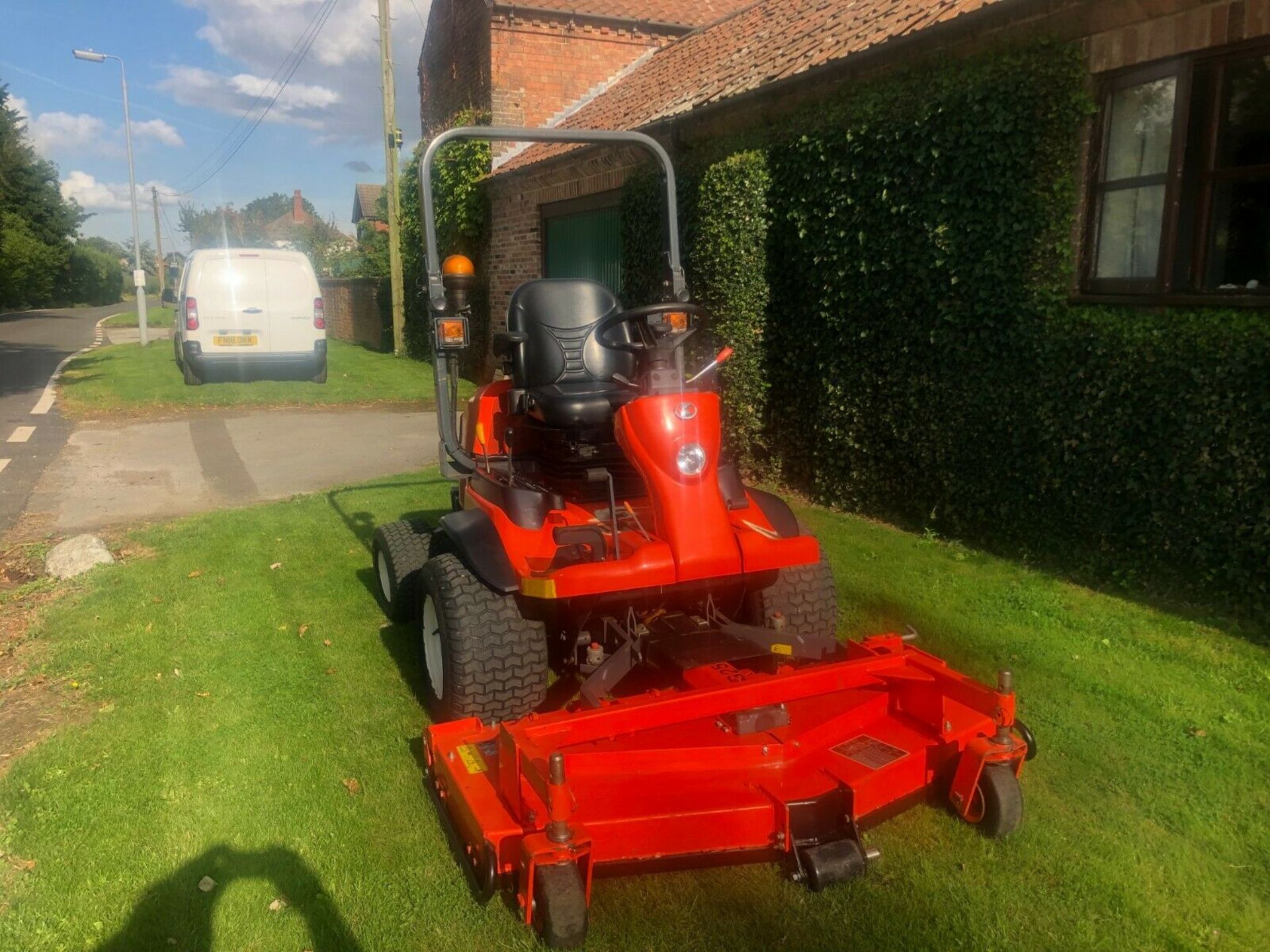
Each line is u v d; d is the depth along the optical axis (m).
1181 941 2.72
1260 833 3.19
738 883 2.97
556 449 4.30
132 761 3.71
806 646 3.80
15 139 52.47
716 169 8.08
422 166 4.13
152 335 27.61
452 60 16.64
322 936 2.77
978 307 6.03
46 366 18.11
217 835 3.24
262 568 6.14
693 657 3.42
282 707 4.18
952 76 6.20
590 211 12.08
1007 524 6.09
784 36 9.91
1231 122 4.99
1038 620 5.01
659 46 15.70
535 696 3.72
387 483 8.57
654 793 2.96
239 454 10.03
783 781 3.00
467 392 14.08
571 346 4.67
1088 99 5.47
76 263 61.03
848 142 6.89
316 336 14.95
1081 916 2.81
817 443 7.66
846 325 7.13
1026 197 5.73
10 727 4.02
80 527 7.27
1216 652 4.57
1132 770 3.56
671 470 3.48
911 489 6.82
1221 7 4.85
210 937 2.77
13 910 2.87
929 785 3.30
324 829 3.27
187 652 4.76
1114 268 5.57
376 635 5.00
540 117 15.20
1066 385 5.59
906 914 2.83
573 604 3.55
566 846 2.59
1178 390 5.01
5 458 9.71
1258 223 4.92
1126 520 5.35
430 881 3.00
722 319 8.19
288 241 55.59
